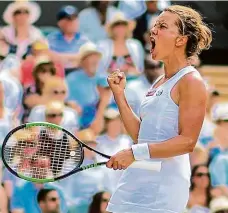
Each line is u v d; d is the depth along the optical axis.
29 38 17.06
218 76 18.28
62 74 16.64
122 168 8.02
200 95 8.00
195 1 18.50
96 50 16.86
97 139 15.77
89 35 17.38
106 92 16.61
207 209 15.49
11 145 9.88
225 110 16.52
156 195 8.12
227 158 15.85
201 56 18.84
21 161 9.83
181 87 8.09
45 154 9.88
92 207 15.11
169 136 8.12
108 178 15.34
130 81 16.73
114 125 15.86
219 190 15.65
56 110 15.61
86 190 15.19
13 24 17.09
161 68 17.05
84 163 15.40
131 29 17.45
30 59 16.62
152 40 8.48
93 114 16.34
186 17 8.38
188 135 7.95
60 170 9.84
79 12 17.81
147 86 16.73
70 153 9.02
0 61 16.52
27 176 9.06
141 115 8.48
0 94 15.61
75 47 17.05
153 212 8.09
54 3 17.62
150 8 17.61
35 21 17.45
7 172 14.80
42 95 16.19
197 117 7.96
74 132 15.73
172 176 8.14
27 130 10.04
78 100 16.44
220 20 18.84
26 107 16.02
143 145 7.98
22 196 14.83
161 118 8.16
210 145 16.14
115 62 17.12
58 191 15.00
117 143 15.80
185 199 8.30
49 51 16.91
